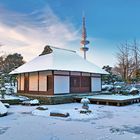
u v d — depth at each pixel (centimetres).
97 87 2245
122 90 2481
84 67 2103
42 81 1894
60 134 725
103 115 1112
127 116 1087
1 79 2588
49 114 1099
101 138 674
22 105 1616
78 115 1052
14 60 3853
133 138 673
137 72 3338
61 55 2134
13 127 832
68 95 1812
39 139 666
